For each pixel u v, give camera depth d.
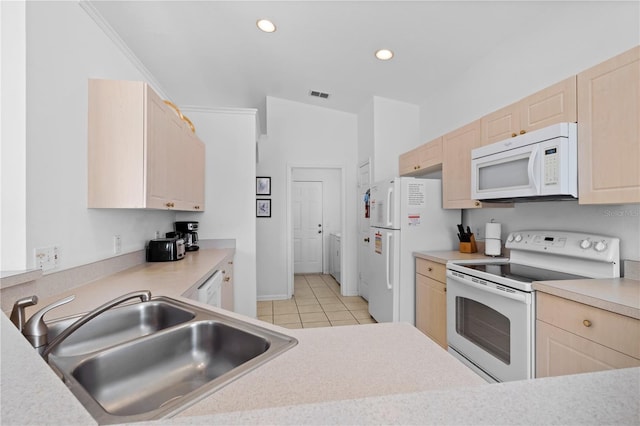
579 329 1.27
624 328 1.11
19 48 1.21
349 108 4.16
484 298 1.80
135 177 1.62
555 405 0.37
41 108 1.30
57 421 0.31
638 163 1.26
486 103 2.58
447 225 2.85
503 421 0.34
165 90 3.10
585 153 1.48
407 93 3.42
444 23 2.18
